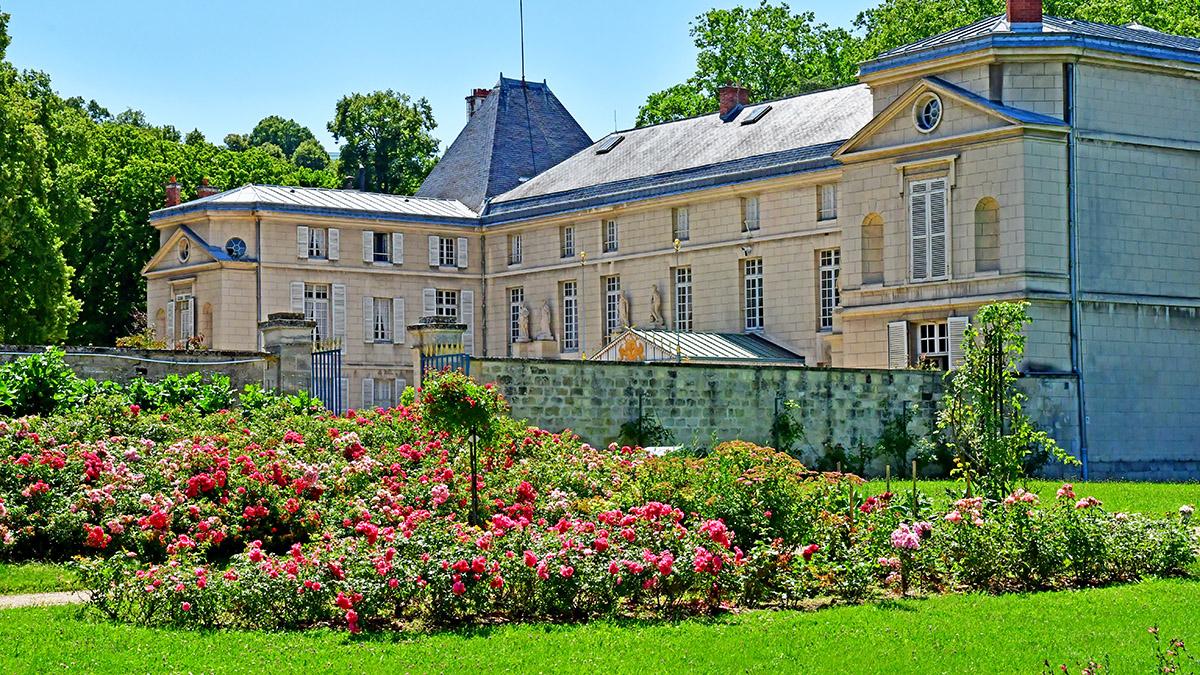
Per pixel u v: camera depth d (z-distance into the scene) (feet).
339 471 84.43
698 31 308.81
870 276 162.30
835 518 72.08
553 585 61.72
